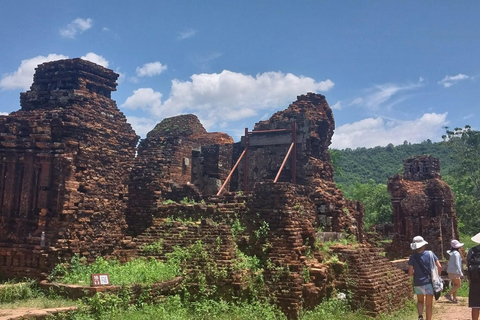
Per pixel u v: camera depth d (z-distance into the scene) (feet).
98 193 52.60
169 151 81.20
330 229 67.21
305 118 80.48
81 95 53.06
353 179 305.73
